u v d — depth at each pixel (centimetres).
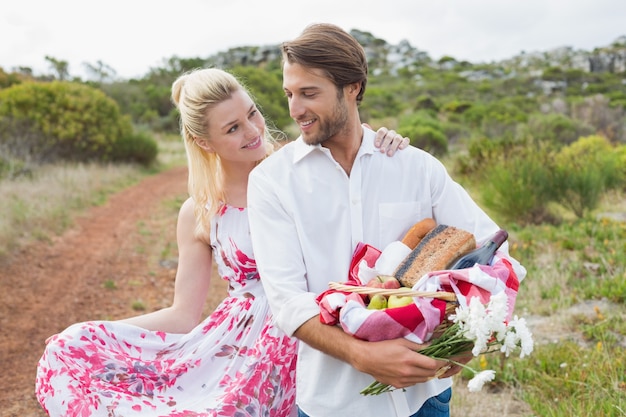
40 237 980
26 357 541
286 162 232
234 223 287
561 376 402
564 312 518
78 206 1272
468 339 188
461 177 1190
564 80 6425
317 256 228
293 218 227
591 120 2320
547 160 970
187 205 300
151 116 3766
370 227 232
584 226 798
